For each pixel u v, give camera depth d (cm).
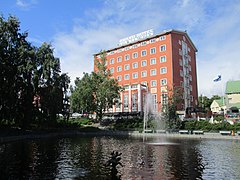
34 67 4659
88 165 1911
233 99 8625
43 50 5353
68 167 1834
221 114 7000
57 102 5278
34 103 5112
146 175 1593
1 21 4312
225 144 3394
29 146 3153
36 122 5244
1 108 4150
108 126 6631
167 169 1764
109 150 2795
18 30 4528
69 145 3334
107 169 1764
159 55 8788
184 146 3173
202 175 1585
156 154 2480
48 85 5200
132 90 8600
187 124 5459
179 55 8825
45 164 1952
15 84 4266
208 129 5062
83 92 6656
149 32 9238
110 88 6856
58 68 5481
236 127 4694
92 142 3803
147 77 9000
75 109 7200
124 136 5150
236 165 1895
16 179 1505
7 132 4150
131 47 9619
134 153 2556
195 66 10262
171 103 6141
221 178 1512
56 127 6047
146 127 6044
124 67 9744
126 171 1705
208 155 2389
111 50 10238
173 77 8381
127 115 7831
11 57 4275
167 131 5372
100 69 7125
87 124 7194
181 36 9012
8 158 2225
